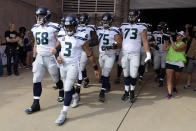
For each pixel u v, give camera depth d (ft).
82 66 17.99
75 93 14.62
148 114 13.91
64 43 12.64
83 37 12.51
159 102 16.12
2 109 14.05
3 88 18.37
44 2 34.78
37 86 13.70
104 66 15.87
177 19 53.47
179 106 15.39
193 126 12.45
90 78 22.74
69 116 13.29
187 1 35.04
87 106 14.96
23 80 21.22
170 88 17.04
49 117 13.06
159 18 52.90
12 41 22.29
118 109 14.56
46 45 13.52
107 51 15.64
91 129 11.75
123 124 12.45
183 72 27.02
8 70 22.85
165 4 35.99
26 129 11.60
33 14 32.94
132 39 15.07
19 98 16.10
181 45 16.88
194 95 17.95
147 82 22.08
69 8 38.11
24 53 27.27
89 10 37.32
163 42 20.18
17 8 29.53
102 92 15.89
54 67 14.07
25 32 28.53
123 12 36.27
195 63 19.26
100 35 16.07
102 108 14.66
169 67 17.15
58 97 16.08
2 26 27.22
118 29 15.88
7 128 11.66
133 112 14.15
